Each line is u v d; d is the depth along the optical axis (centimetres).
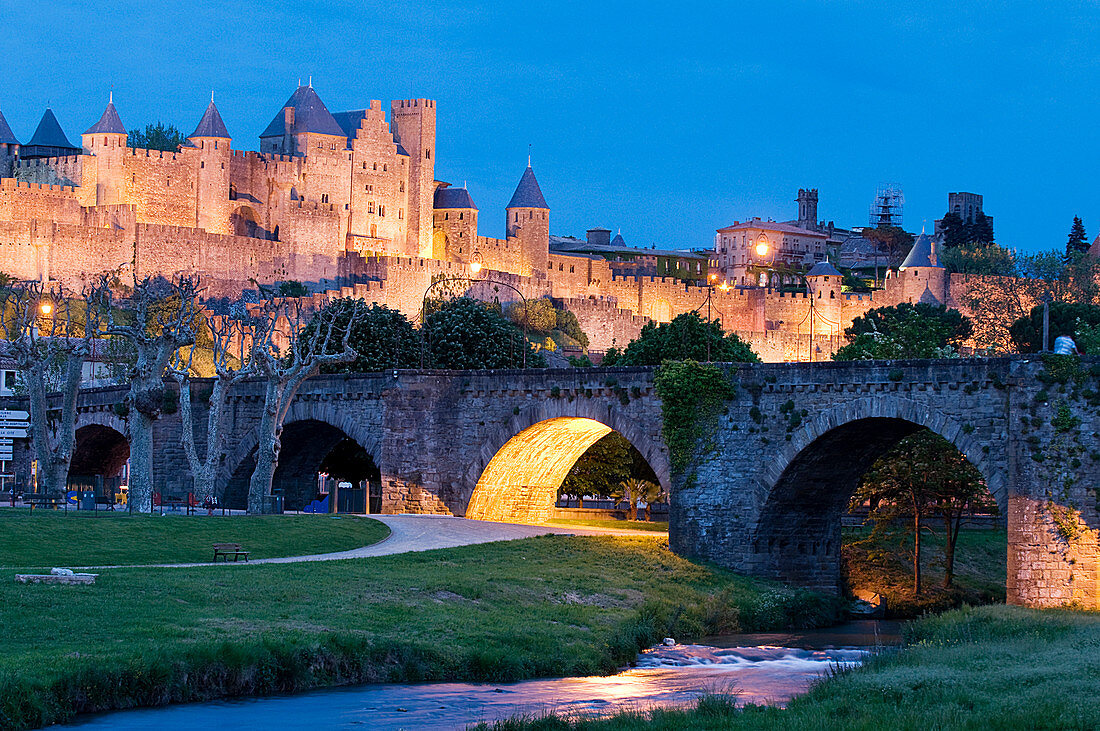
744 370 8856
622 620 7406
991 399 7838
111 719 5128
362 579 7275
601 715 5356
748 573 8838
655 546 9138
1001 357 7806
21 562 7150
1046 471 7544
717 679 6400
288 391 10369
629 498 13988
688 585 8331
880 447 8888
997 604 7700
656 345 13712
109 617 5950
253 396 11544
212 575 6981
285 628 6084
